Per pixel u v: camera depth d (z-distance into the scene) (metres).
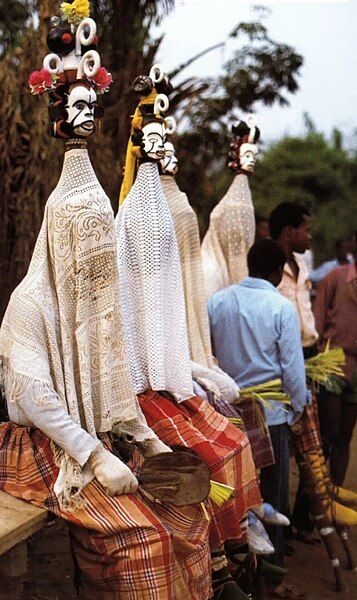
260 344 4.22
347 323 5.66
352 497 4.77
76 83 2.75
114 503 2.68
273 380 4.22
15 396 2.66
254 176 16.94
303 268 5.14
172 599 2.62
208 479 2.83
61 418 2.65
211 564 3.23
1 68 4.90
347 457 5.69
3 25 6.61
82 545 2.71
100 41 6.93
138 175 3.37
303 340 5.08
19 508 2.68
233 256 4.63
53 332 2.73
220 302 4.35
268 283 4.33
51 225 2.78
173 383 3.34
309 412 4.56
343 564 4.88
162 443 3.02
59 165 5.03
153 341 3.28
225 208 4.62
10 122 4.84
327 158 17.53
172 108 7.98
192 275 3.96
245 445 3.40
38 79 2.74
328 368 4.83
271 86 9.23
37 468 2.78
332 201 17.36
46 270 2.78
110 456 2.72
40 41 5.07
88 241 2.76
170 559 2.62
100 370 2.83
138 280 3.30
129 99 6.38
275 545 4.24
